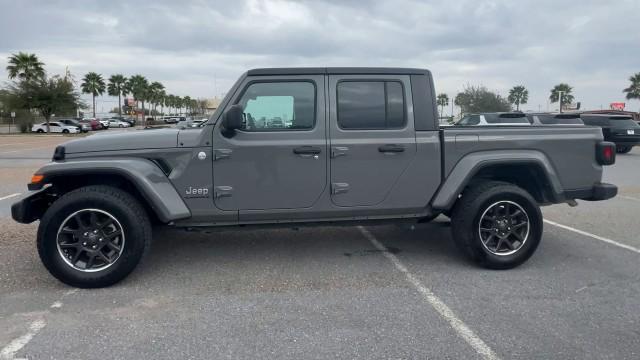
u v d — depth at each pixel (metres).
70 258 4.38
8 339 3.42
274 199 4.70
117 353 3.23
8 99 51.84
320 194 4.75
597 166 5.16
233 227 4.78
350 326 3.63
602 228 6.70
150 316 3.81
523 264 5.09
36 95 51.22
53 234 4.26
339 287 4.43
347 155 4.74
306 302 4.08
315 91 4.74
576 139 5.07
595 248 5.69
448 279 4.64
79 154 4.49
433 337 3.45
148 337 3.46
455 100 48.31
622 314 3.84
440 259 5.26
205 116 6.73
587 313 3.86
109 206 4.30
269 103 4.71
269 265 5.06
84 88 79.06
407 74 4.88
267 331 3.55
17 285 4.45
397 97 4.86
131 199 4.48
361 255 5.41
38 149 23.58
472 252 4.85
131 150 4.52
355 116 4.80
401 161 4.83
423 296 4.21
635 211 7.90
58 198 4.65
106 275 4.34
